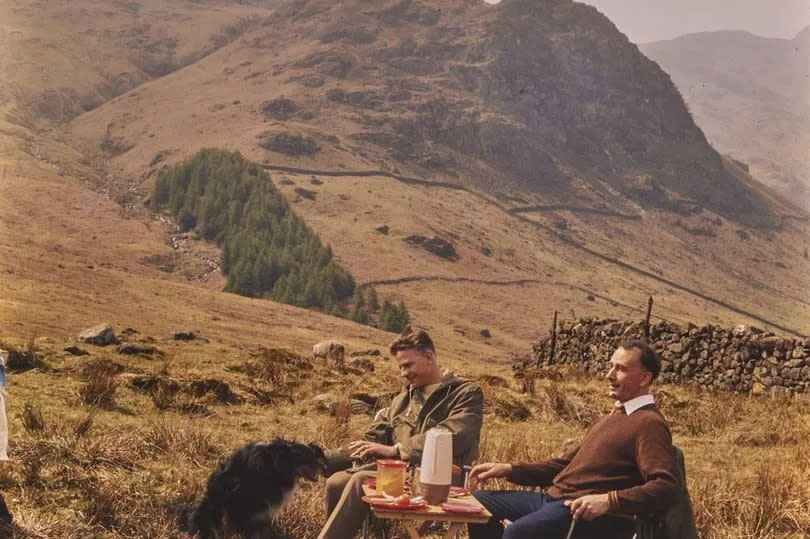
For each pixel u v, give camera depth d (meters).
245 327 67.12
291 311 95.94
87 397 11.58
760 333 23.19
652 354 5.28
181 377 14.41
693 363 24.47
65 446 8.05
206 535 6.40
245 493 6.28
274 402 14.20
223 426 11.58
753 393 22.38
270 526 6.47
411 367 6.43
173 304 75.94
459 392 6.36
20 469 7.39
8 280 56.84
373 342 87.56
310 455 6.46
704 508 7.92
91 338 18.94
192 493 7.45
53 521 6.25
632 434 5.11
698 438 14.53
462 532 7.02
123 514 6.71
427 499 5.02
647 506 4.79
